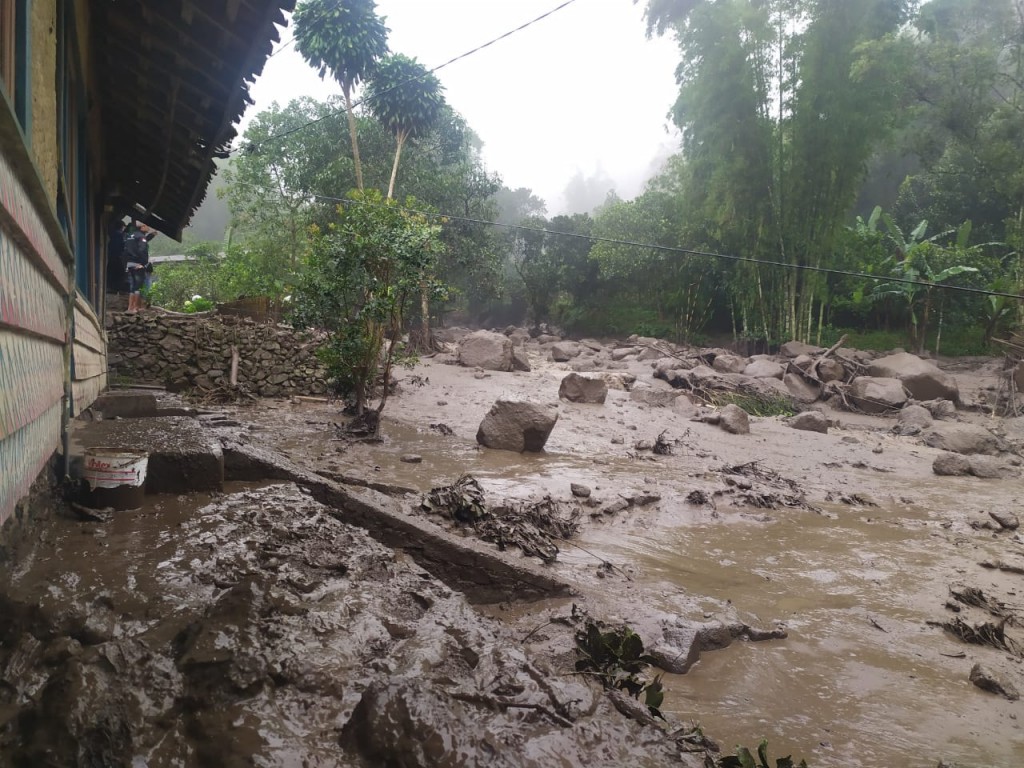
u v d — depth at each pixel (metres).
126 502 4.66
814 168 29.47
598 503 9.16
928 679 5.15
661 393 18.67
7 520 3.20
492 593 5.72
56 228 3.72
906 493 12.05
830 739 4.19
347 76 22.91
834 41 28.28
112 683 2.39
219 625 2.79
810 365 25.39
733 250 33.47
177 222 12.52
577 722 2.48
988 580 7.58
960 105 29.19
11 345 2.78
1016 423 20.09
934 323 32.38
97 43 6.73
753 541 8.41
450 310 40.84
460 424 13.98
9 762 2.03
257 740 2.19
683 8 29.78
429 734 2.12
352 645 2.91
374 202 12.84
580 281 43.94
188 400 14.32
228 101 6.73
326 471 8.72
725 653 5.29
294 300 13.63
